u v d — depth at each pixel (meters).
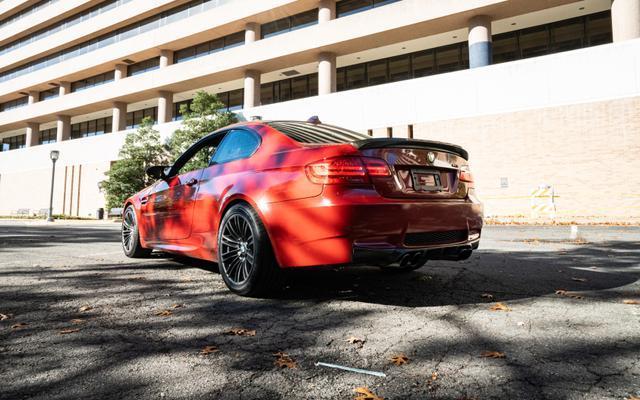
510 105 15.67
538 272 3.93
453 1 18.00
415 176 2.85
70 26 34.88
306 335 2.14
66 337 2.12
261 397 1.47
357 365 1.75
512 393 1.48
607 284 3.36
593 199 14.14
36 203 33.53
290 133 3.25
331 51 21.98
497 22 18.81
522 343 1.99
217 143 3.97
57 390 1.52
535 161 15.15
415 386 1.55
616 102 13.88
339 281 3.52
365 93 19.08
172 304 2.80
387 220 2.59
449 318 2.42
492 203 15.86
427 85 17.44
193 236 3.74
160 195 4.38
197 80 26.48
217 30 25.92
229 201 3.21
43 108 34.53
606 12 17.81
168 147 24.95
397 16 19.27
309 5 22.92
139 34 29.58
